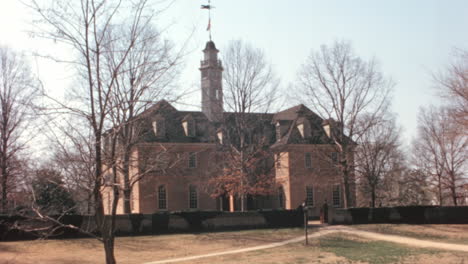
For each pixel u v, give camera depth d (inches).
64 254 1256.2
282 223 1844.2
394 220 1926.7
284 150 2142.0
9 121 1524.4
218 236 1589.6
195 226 1743.4
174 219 1722.4
